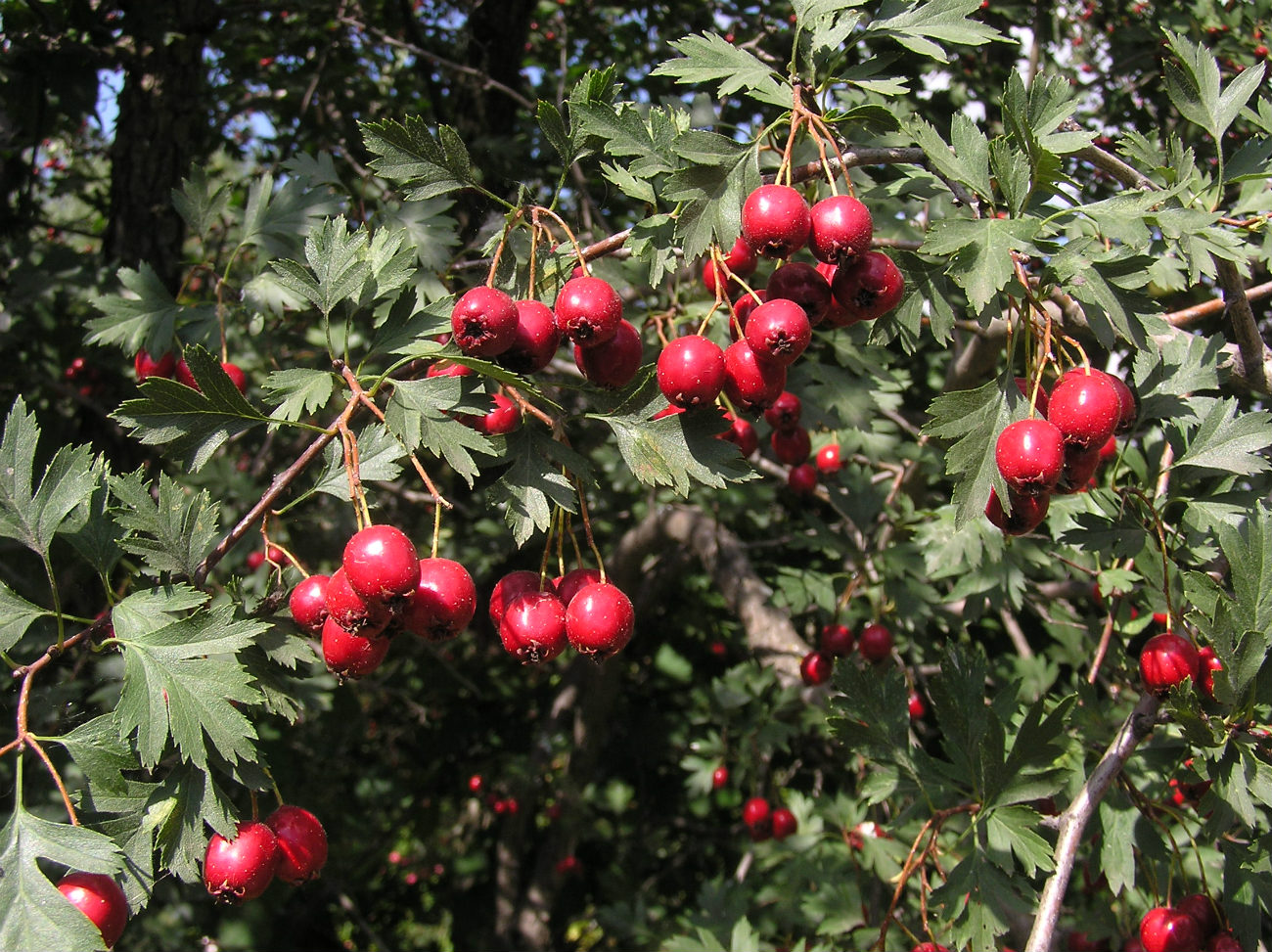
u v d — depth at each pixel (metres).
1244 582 1.71
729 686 4.30
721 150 1.56
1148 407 2.00
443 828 6.93
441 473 5.02
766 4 4.35
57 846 1.34
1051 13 3.97
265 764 1.43
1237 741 1.69
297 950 6.13
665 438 1.59
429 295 2.50
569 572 1.65
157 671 1.44
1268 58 3.11
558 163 4.51
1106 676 3.07
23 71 3.50
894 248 1.68
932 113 3.69
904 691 2.17
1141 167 2.13
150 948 4.84
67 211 6.33
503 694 6.06
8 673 2.45
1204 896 1.96
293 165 2.89
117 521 1.51
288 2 4.25
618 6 5.15
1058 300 2.07
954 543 2.88
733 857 5.82
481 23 5.08
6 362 3.56
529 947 5.74
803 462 2.84
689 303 2.80
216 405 1.51
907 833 2.76
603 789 5.94
